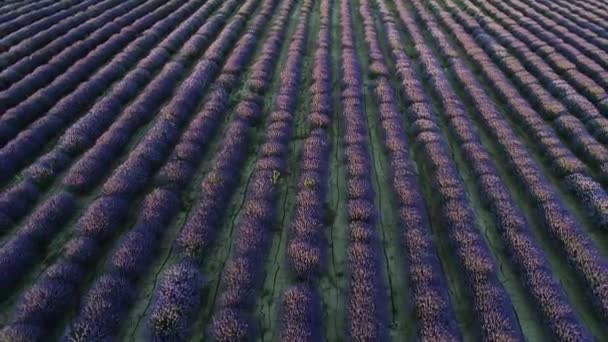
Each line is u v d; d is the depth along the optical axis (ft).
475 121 64.69
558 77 74.59
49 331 32.83
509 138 57.16
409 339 33.99
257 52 87.10
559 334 32.94
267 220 43.47
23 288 37.22
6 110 62.03
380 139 59.47
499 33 96.27
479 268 37.88
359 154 53.72
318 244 40.98
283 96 66.54
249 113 61.77
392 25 100.73
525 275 38.06
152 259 39.65
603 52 85.30
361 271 37.45
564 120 60.90
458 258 39.83
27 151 53.31
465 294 37.32
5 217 42.91
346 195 48.01
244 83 73.72
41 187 48.44
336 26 105.09
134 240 39.52
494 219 45.37
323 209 46.32
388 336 33.30
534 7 121.60
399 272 40.04
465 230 41.96
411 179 49.62
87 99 65.67
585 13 114.52
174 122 58.90
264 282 38.47
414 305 35.29
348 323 33.71
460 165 54.85
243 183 50.60
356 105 65.00
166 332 32.30
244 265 37.55
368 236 41.29
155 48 83.30
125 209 44.37
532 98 68.90
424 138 56.65
